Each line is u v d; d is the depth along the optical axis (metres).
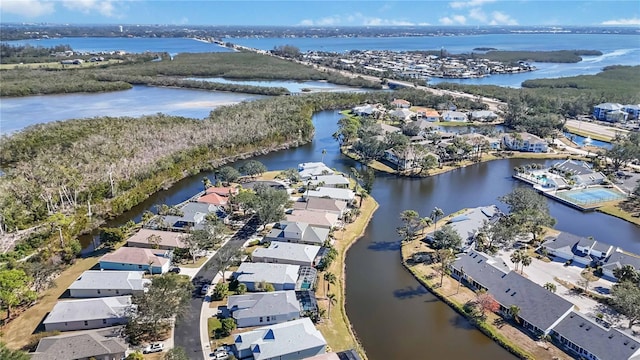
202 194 142.62
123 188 142.50
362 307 88.62
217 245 110.31
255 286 91.12
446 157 185.75
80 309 81.00
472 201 144.25
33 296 85.19
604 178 158.75
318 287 93.50
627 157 166.88
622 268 92.00
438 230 112.19
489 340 79.44
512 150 199.75
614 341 71.81
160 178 152.75
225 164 178.88
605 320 81.38
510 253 106.75
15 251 103.12
